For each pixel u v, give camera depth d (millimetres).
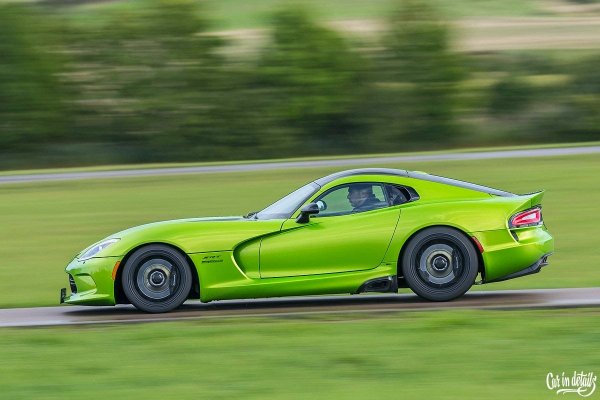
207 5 142375
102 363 13734
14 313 19766
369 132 137750
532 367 12961
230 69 136125
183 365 13492
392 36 138375
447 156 80875
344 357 13703
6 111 133375
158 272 17938
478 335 14914
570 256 28672
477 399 11516
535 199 18703
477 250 18125
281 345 14570
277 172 70375
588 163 66562
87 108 136250
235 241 17891
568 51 160500
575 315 16500
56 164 130375
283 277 17969
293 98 135375
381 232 18016
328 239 18000
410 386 12141
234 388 12211
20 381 12812
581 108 138500
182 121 134750
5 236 38625
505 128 138500
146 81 136125
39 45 135125
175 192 57281
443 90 137875
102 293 17938
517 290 20781
